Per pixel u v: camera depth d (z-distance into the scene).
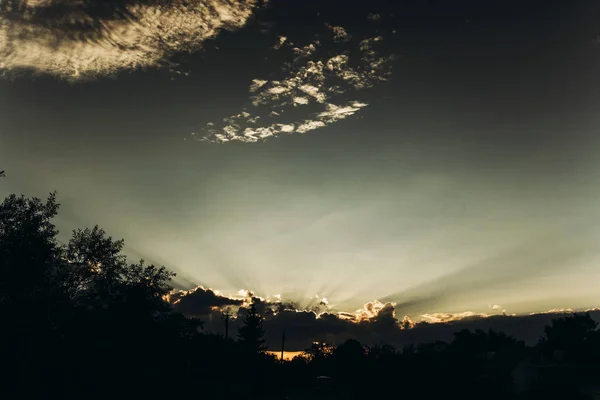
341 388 70.00
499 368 55.03
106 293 39.16
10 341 31.20
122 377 38.25
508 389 50.78
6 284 31.55
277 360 104.69
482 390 51.34
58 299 34.44
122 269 39.94
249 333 109.88
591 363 63.62
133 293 39.84
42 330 32.31
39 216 33.94
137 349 39.78
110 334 37.88
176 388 45.53
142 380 40.38
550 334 86.62
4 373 31.19
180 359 49.19
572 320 86.06
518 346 73.50
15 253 32.16
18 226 33.19
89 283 38.66
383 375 59.56
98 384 36.41
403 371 58.41
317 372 103.25
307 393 72.12
